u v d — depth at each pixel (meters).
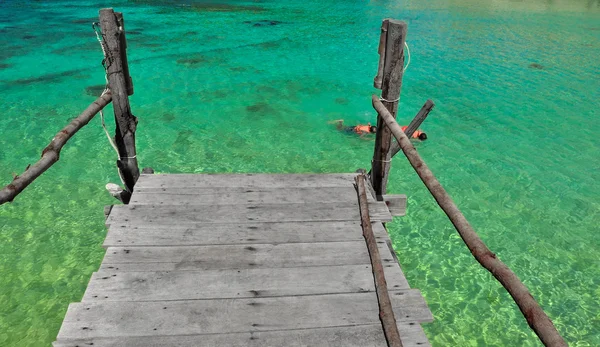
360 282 3.96
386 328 3.36
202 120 12.64
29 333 5.64
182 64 17.56
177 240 4.40
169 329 3.42
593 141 11.88
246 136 11.77
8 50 18.33
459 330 6.04
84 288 6.46
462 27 25.05
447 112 13.61
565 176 10.11
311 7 30.97
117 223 4.60
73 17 24.78
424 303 3.77
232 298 3.73
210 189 5.31
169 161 10.32
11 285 6.44
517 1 35.09
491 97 14.87
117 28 4.61
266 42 21.39
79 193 8.84
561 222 8.45
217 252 4.27
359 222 4.82
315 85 15.84
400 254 7.55
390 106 5.16
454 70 17.58
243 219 4.77
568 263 7.37
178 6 29.42
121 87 4.86
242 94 14.73
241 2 32.12
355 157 10.88
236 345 3.31
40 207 8.33
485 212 8.76
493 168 10.42
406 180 9.96
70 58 17.66
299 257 4.25
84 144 10.83
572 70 17.69
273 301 3.72
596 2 35.06
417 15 28.42
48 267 6.84
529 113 13.60
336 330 3.47
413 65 18.14
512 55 19.64
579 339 5.89
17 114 12.35
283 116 13.12
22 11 25.92
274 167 10.28
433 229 8.24
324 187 5.45
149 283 3.85
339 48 20.73
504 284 2.29
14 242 7.36
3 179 9.15
